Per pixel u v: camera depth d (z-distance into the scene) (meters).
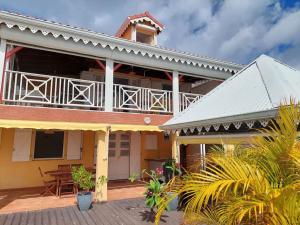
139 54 8.91
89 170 9.58
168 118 9.47
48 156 10.17
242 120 4.51
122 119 8.52
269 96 4.59
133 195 8.65
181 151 9.73
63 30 7.43
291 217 2.12
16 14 6.76
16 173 9.52
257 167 2.65
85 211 6.72
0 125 6.41
